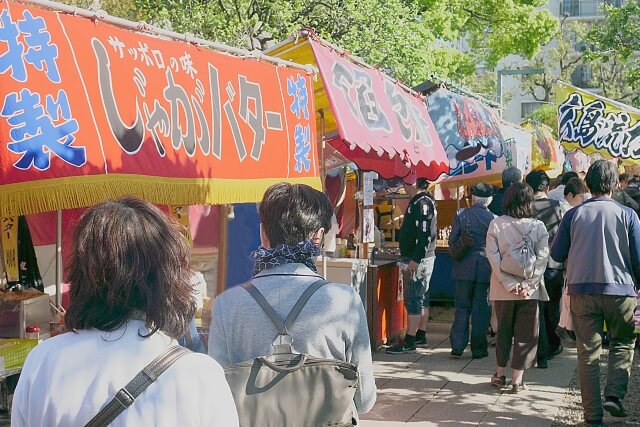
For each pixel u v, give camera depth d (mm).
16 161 3158
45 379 1860
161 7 13531
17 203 3156
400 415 6461
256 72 5027
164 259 1911
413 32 16234
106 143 3594
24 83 3230
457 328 8656
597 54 25031
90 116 3529
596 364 6023
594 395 5996
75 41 3562
